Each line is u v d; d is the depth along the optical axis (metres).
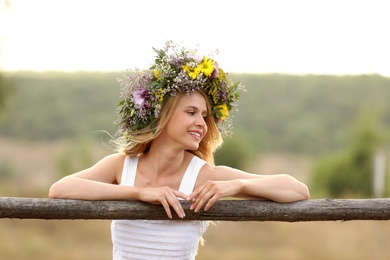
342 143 52.38
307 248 14.47
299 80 65.12
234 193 3.45
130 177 3.71
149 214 3.49
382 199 3.55
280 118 57.53
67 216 3.48
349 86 64.06
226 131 3.79
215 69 3.57
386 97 61.09
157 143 3.68
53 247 14.21
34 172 40.69
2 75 17.59
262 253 14.21
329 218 3.54
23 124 55.22
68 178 3.58
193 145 3.56
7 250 13.51
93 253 14.04
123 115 3.70
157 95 3.54
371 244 14.69
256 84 63.97
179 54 3.61
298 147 52.38
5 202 3.44
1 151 47.19
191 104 3.55
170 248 3.68
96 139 49.25
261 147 50.94
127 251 3.72
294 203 3.54
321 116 58.22
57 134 54.28
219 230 16.20
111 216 3.49
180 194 3.46
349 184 23.23
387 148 28.53
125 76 3.66
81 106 59.66
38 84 63.06
